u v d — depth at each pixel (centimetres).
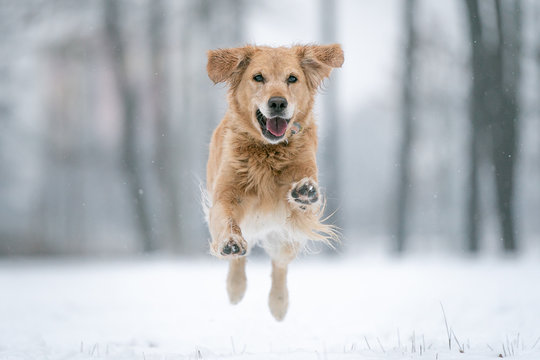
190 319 661
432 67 2209
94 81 3152
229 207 541
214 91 2492
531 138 2667
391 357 403
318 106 609
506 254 1769
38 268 1608
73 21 2252
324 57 586
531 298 706
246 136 564
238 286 635
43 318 696
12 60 2480
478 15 1788
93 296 910
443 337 520
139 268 1446
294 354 420
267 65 558
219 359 410
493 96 1772
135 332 598
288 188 563
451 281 949
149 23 2330
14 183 3619
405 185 2245
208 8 2373
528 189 3512
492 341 484
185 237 2461
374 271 1219
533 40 1806
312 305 752
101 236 3781
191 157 2592
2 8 2155
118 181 3500
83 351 492
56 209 3709
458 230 3581
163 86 2447
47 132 3234
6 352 480
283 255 618
